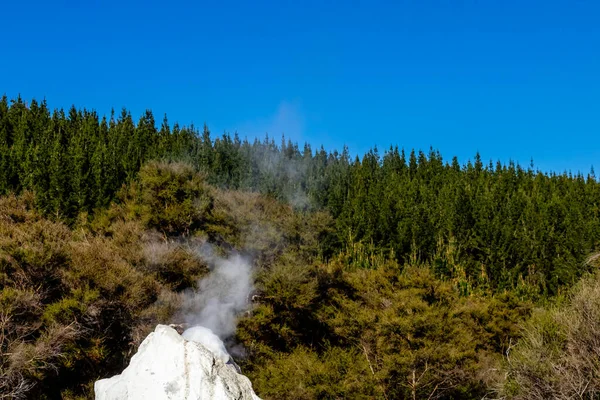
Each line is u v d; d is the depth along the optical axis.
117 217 41.72
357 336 30.53
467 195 91.25
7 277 24.12
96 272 26.20
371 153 131.88
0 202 36.06
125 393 10.22
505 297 39.19
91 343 25.09
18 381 20.62
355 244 68.19
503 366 22.66
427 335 28.03
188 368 10.23
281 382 25.98
